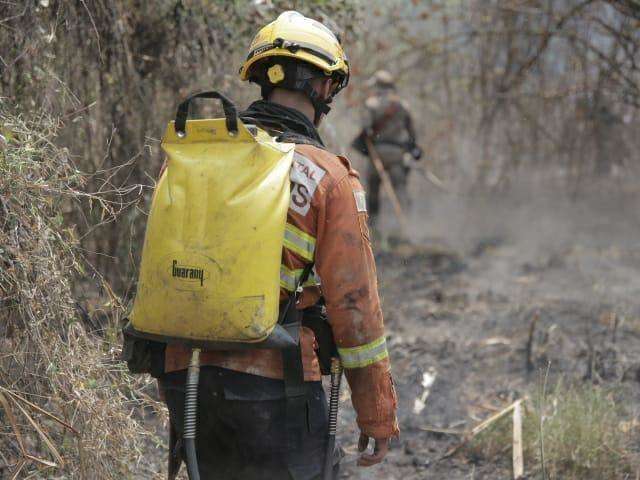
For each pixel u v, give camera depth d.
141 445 5.32
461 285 12.38
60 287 4.98
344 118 16.91
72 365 4.89
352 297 3.81
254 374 3.80
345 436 7.21
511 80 16.50
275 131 4.09
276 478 3.93
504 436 7.12
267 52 4.07
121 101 7.62
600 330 9.94
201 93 3.84
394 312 10.96
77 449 4.94
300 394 3.82
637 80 14.75
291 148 3.85
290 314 3.84
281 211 3.74
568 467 6.64
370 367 3.88
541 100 16.66
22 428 4.90
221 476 4.07
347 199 3.85
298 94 4.16
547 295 11.69
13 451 4.90
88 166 7.39
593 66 15.86
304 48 4.06
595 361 8.77
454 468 6.84
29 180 4.88
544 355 9.08
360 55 17.33
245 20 7.94
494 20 16.70
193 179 3.77
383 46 17.38
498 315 10.73
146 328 3.80
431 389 8.31
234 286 3.66
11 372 4.84
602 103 16.23
